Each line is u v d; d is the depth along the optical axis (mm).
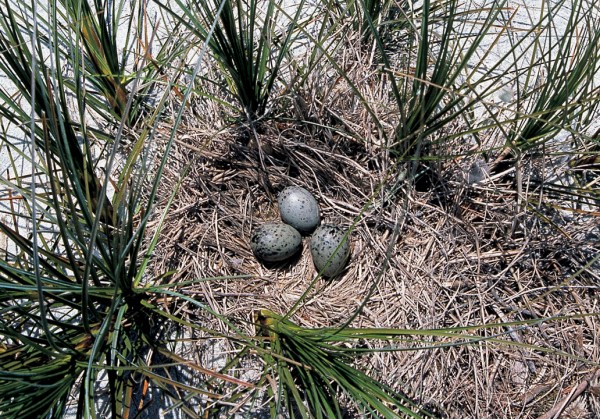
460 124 1296
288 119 1250
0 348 1156
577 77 1221
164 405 1242
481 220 1294
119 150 1305
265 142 1280
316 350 1146
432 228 1265
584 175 1325
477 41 1142
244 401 1181
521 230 1291
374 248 1279
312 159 1280
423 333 1118
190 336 1250
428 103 1189
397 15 1341
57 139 1048
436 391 1214
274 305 1277
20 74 1141
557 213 1303
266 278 1296
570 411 1278
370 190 1285
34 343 1062
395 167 1263
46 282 1104
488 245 1291
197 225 1274
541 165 1290
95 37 1264
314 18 1344
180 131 1287
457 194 1267
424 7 1131
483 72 1359
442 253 1262
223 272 1276
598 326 1276
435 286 1256
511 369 1272
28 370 1090
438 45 1353
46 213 1172
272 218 1335
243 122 1271
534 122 1244
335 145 1275
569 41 1216
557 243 1286
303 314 1274
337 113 1267
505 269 1257
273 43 1313
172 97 1290
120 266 1093
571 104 1203
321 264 1274
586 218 1313
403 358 1226
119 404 1189
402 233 1279
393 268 1268
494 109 1335
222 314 1239
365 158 1283
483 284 1271
